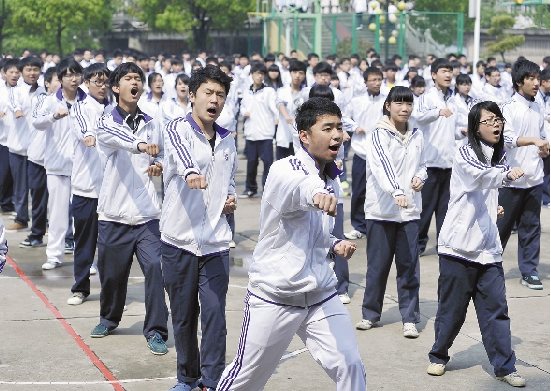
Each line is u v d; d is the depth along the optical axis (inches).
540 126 315.9
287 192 150.5
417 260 254.7
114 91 235.3
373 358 235.1
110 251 238.1
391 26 979.9
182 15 1328.7
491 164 214.4
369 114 384.8
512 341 250.4
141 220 234.8
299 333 165.2
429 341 250.5
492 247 213.9
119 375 219.0
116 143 223.8
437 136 347.3
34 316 270.7
